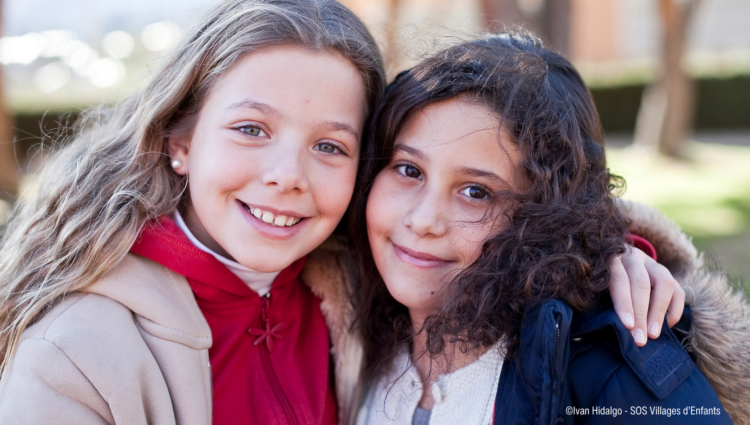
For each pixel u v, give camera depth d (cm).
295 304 154
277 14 130
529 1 502
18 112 1159
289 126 126
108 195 135
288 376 143
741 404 124
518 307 124
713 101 1355
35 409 109
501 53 137
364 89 140
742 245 476
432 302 132
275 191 124
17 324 124
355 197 147
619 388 112
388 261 136
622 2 1616
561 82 143
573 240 127
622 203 154
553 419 104
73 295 125
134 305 124
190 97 138
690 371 115
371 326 153
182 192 140
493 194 127
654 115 936
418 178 134
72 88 1173
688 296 131
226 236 130
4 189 479
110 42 243
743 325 129
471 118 125
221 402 133
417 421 137
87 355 114
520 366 121
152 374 120
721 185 725
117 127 161
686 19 881
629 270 129
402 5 582
